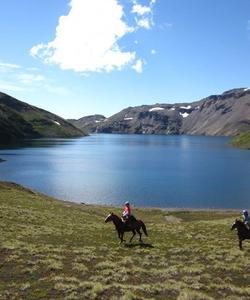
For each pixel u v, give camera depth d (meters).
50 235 40.41
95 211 72.56
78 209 70.38
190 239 43.56
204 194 108.69
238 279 27.20
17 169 156.62
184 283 24.97
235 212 84.62
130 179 136.75
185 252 35.47
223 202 98.25
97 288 22.33
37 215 52.56
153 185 123.75
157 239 42.84
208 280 26.44
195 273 28.08
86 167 171.00
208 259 32.75
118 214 73.25
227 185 124.88
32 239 37.53
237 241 41.88
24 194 77.81
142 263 30.28
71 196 103.75
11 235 37.94
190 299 21.44
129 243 38.75
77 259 29.91
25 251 31.59
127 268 28.12
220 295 23.22
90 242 38.66
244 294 23.50
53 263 27.95
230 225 55.31
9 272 25.88
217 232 48.94
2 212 50.34
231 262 31.84
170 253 35.00
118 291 22.56
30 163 179.00
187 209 88.75
